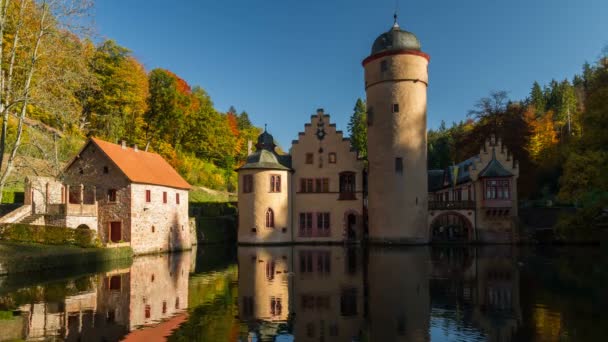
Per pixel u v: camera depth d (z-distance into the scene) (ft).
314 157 170.09
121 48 190.60
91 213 114.52
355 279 72.59
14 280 72.95
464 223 173.37
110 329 43.27
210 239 169.17
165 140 235.20
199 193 212.23
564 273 75.46
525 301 53.93
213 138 264.93
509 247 133.69
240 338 40.37
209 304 54.44
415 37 156.76
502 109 192.24
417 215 150.41
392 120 152.46
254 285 67.67
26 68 88.17
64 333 41.98
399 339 39.55
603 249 121.19
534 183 189.67
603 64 118.32
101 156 119.65
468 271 80.23
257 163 163.43
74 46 88.48
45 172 109.40
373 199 155.43
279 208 162.81
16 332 42.27
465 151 202.39
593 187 108.37
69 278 75.31
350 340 39.50
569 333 40.40
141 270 86.38
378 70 155.43
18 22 88.17
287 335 41.22
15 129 125.59
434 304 53.16
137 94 206.49
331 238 166.91
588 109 113.50
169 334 41.60
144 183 122.11
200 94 329.31
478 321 45.14
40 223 104.68
